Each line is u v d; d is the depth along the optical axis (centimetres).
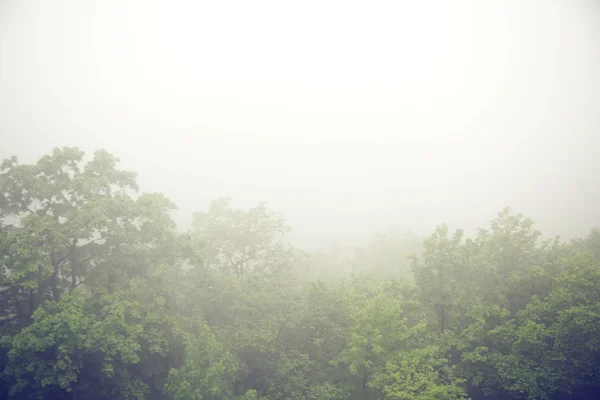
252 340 2092
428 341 2095
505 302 2266
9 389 1719
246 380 2242
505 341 1941
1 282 1748
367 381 1962
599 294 2019
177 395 1670
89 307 1900
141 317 1925
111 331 1750
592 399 2005
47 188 2100
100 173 2222
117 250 2177
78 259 2164
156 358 2100
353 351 1898
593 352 1888
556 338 1855
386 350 1931
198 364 1809
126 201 2195
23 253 1714
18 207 2123
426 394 1580
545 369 1808
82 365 1742
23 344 1577
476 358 1889
